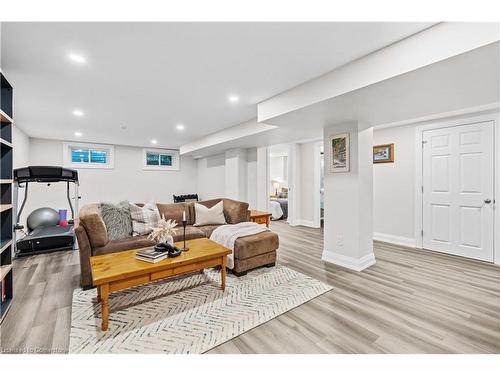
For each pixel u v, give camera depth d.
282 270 3.09
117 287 1.91
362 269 3.09
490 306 2.18
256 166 5.80
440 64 1.63
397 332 1.81
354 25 1.61
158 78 2.47
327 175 3.45
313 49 1.92
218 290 2.53
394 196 4.36
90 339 1.73
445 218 3.78
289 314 2.06
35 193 5.61
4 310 2.03
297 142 6.25
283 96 2.83
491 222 3.34
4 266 2.12
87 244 2.54
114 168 6.71
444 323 1.92
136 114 3.78
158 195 7.53
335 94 2.26
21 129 4.73
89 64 2.17
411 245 4.15
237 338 1.75
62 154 5.95
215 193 7.32
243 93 2.88
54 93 2.86
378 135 4.56
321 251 3.96
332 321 1.96
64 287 2.56
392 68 1.84
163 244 2.37
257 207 5.83
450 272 2.99
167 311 2.12
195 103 3.24
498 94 2.18
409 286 2.60
